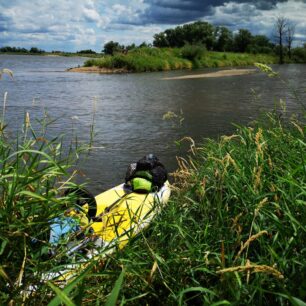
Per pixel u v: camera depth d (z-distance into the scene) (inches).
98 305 117.6
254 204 149.1
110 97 940.6
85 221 168.1
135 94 995.9
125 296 128.3
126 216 220.2
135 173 277.6
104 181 355.6
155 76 1624.0
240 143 242.7
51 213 122.2
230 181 172.9
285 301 113.3
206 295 123.1
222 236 147.7
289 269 121.9
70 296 104.8
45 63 2785.4
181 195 190.4
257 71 1866.4
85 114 698.2
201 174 200.7
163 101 864.9
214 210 168.9
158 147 473.4
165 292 130.2
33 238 115.8
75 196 138.8
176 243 152.2
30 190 126.4
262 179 169.9
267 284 118.7
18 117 647.8
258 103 789.2
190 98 906.1
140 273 130.1
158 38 3624.5
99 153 440.5
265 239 144.3
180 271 135.2
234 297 110.7
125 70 1926.7
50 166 133.8
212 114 682.8
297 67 2432.3
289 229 133.6
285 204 138.4
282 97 861.2
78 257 142.0
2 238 106.6
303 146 202.1
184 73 1814.7
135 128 580.7
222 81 1333.7
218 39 3627.0
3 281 109.3
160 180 277.0
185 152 450.0
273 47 3678.6
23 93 994.1
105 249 131.6
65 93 1009.5
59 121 625.6
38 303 111.7
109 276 127.0
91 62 2012.8
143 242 149.9
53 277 124.0
